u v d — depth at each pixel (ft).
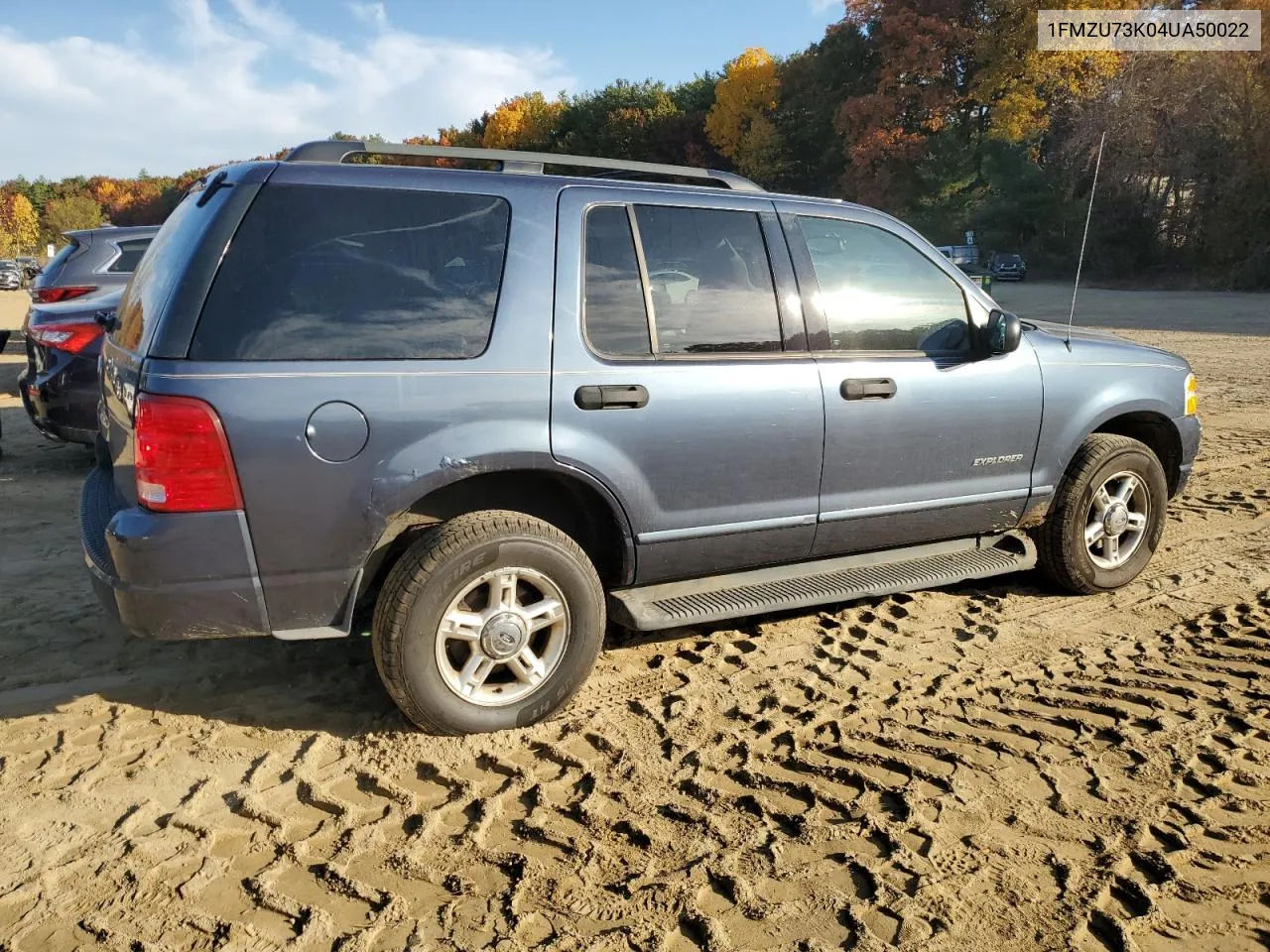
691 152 233.35
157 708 11.22
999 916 7.80
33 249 344.28
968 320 13.62
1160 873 8.34
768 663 12.62
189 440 9.14
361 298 9.89
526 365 10.44
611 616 11.80
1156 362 15.61
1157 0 110.52
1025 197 140.56
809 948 7.42
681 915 7.79
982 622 14.07
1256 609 14.47
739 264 11.99
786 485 12.14
